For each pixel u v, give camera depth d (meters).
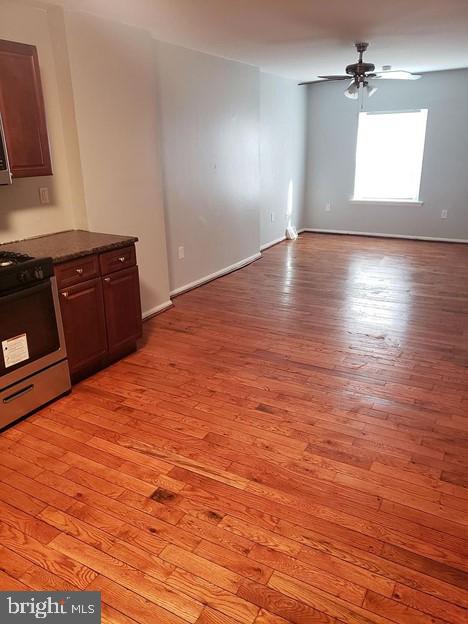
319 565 1.78
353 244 7.32
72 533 1.94
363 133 7.49
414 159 7.23
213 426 2.65
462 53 5.04
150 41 3.85
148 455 2.41
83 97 3.35
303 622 1.58
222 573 1.75
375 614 1.60
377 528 1.95
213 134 5.14
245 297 4.91
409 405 2.83
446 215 7.20
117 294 3.30
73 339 3.00
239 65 5.39
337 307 4.56
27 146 2.89
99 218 3.66
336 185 7.90
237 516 2.02
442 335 3.86
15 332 2.57
